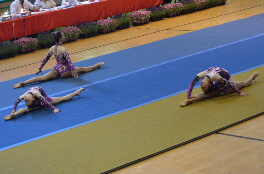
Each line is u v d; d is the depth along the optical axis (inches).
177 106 266.7
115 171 193.2
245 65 339.3
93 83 335.0
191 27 511.8
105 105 283.0
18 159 215.5
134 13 555.8
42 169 201.2
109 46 458.9
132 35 501.0
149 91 301.6
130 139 225.0
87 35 513.0
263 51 375.2
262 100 260.8
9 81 366.6
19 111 280.8
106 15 546.6
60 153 217.2
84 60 409.7
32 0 685.3
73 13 512.7
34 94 283.0
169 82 316.8
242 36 440.8
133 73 350.0
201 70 337.4
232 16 553.9
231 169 181.6
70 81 347.3
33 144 232.8
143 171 189.8
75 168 198.5
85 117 265.1
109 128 243.3
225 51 387.9
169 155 202.8
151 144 215.9
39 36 487.2
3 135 250.5
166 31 503.8
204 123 235.6
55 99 293.1
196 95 270.8
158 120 247.0
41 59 438.3
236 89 269.7
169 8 582.9
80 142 228.2
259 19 518.9
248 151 196.9
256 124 228.4
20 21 471.8
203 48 407.8
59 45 350.3
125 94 300.8
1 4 681.0
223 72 268.8
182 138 219.0
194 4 602.9
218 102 265.7
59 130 249.0
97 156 209.0
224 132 222.8
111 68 373.4
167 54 399.9
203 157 196.2
